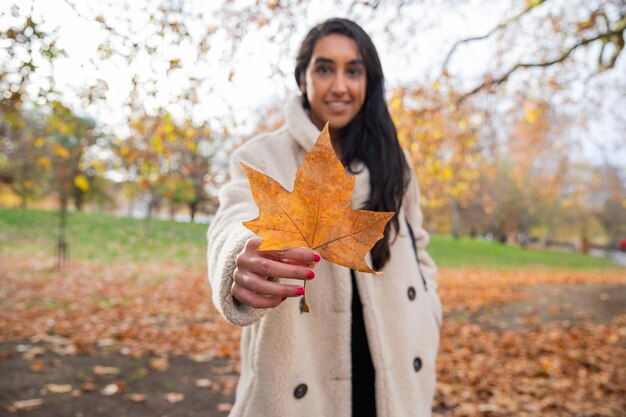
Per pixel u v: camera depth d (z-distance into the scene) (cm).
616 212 4462
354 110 153
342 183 73
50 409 368
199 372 478
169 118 359
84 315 713
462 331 692
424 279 166
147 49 270
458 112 624
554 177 1512
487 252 2642
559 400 407
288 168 144
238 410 125
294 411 122
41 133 643
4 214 2094
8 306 757
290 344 123
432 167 598
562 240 6062
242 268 82
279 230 71
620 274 1995
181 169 566
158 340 588
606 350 571
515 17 502
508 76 550
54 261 1355
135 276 1170
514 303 986
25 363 471
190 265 1477
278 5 311
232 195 126
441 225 5216
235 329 661
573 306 958
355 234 73
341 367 129
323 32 151
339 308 130
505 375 481
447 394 423
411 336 144
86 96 309
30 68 254
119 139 496
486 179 2688
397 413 129
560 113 783
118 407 381
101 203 3052
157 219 2523
